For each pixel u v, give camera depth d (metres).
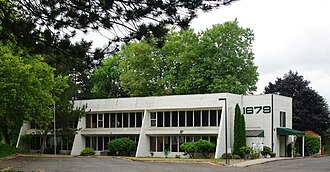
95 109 51.97
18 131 56.69
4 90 35.88
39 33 11.99
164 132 46.97
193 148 42.66
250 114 45.56
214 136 44.81
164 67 60.94
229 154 38.53
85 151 48.50
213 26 58.22
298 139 47.34
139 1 11.03
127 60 61.78
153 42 12.12
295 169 30.00
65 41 11.93
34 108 41.00
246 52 57.12
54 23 11.72
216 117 44.84
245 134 43.22
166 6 10.88
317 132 63.31
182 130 45.94
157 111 48.41
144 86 60.59
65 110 48.62
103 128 51.47
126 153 48.16
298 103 63.22
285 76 66.88
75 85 51.97
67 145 52.75
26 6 11.93
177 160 39.09
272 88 66.50
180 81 58.41
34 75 37.78
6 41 13.05
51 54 12.74
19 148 51.75
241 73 56.84
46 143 54.53
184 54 57.47
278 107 45.44
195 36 59.09
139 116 49.75
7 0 12.46
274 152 44.12
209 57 56.50
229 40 56.75
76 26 11.65
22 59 35.00
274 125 44.47
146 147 47.94
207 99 45.09
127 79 61.44
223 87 54.00
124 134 49.91
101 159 40.19
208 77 56.69
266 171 27.92
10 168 27.64
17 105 38.59
